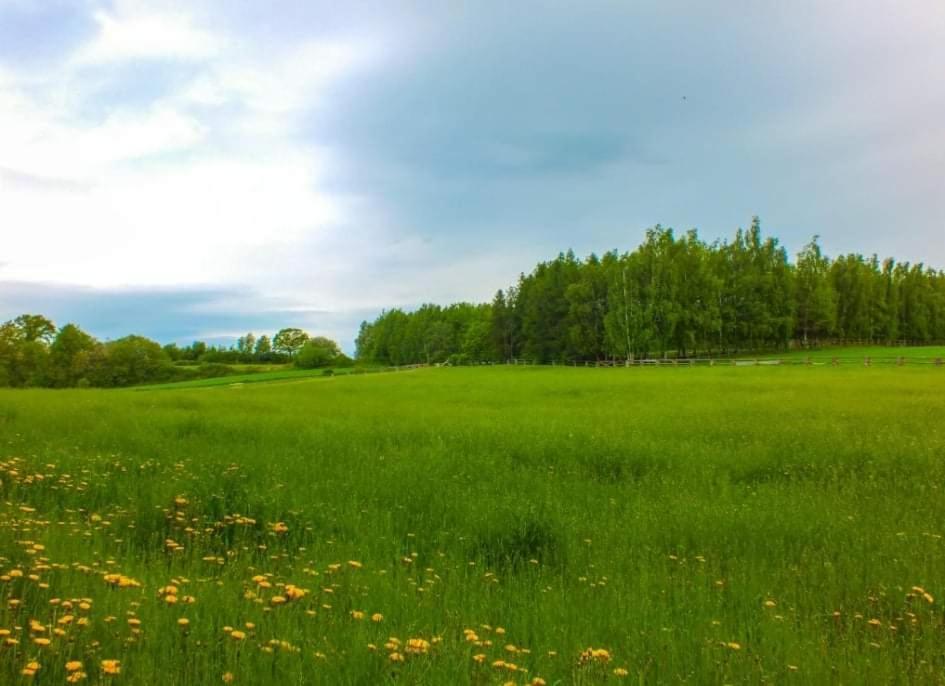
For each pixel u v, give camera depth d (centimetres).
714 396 2794
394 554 622
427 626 441
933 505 805
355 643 387
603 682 368
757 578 559
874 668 390
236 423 1600
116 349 9750
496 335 11650
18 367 8688
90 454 1052
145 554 579
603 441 1299
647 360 8000
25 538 556
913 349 8706
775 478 1009
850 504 811
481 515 738
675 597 508
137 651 366
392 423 1711
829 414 1866
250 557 578
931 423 1608
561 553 643
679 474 1024
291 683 341
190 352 17525
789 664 401
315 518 734
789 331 9006
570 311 9256
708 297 8462
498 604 498
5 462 920
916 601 505
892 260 11069
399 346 16838
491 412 2175
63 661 344
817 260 9512
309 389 4203
